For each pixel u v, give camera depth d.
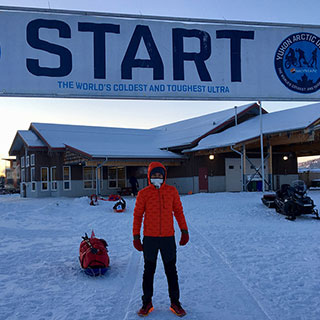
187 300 4.28
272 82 4.70
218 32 4.59
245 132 23.69
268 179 24.09
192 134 28.64
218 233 9.07
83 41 4.26
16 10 4.08
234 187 26.78
